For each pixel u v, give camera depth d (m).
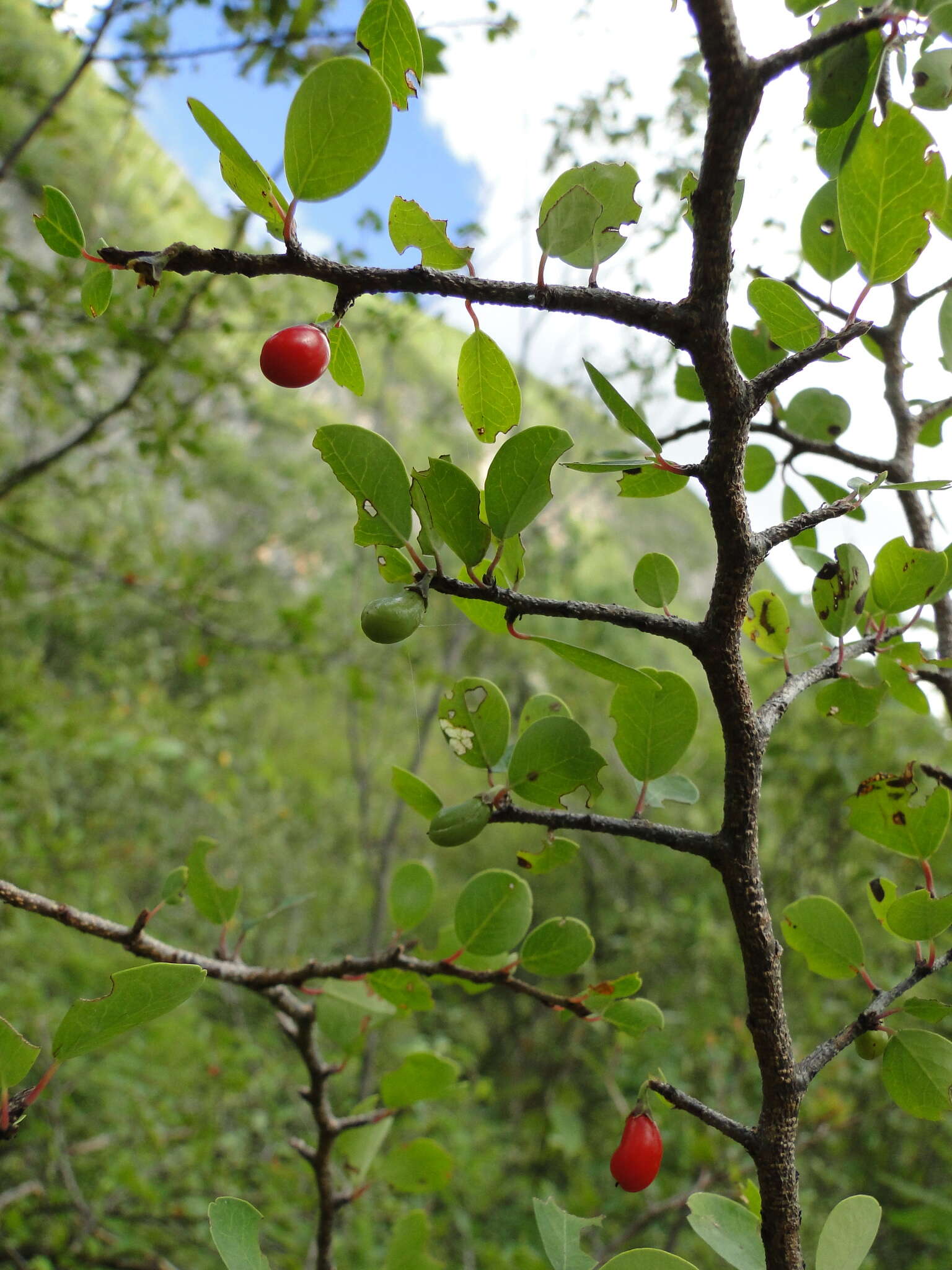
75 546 1.00
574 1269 0.18
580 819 0.19
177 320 0.77
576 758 0.20
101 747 0.91
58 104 0.58
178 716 1.22
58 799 1.17
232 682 1.45
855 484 0.20
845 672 0.22
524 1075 1.28
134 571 0.94
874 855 0.85
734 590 0.17
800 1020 0.87
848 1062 0.80
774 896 0.88
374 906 1.05
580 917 1.37
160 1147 0.72
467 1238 0.82
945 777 0.20
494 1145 1.06
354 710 1.24
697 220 0.15
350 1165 0.28
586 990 0.22
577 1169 0.95
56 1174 0.73
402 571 0.17
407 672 0.99
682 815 1.21
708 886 1.15
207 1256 0.69
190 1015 1.01
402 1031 1.15
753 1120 0.79
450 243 0.16
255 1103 0.89
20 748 0.94
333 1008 0.28
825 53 0.17
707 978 1.00
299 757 1.78
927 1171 0.76
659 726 0.20
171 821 1.36
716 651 0.17
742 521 0.17
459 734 0.20
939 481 0.18
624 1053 0.95
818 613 0.22
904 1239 0.74
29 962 0.88
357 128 0.15
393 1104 0.27
